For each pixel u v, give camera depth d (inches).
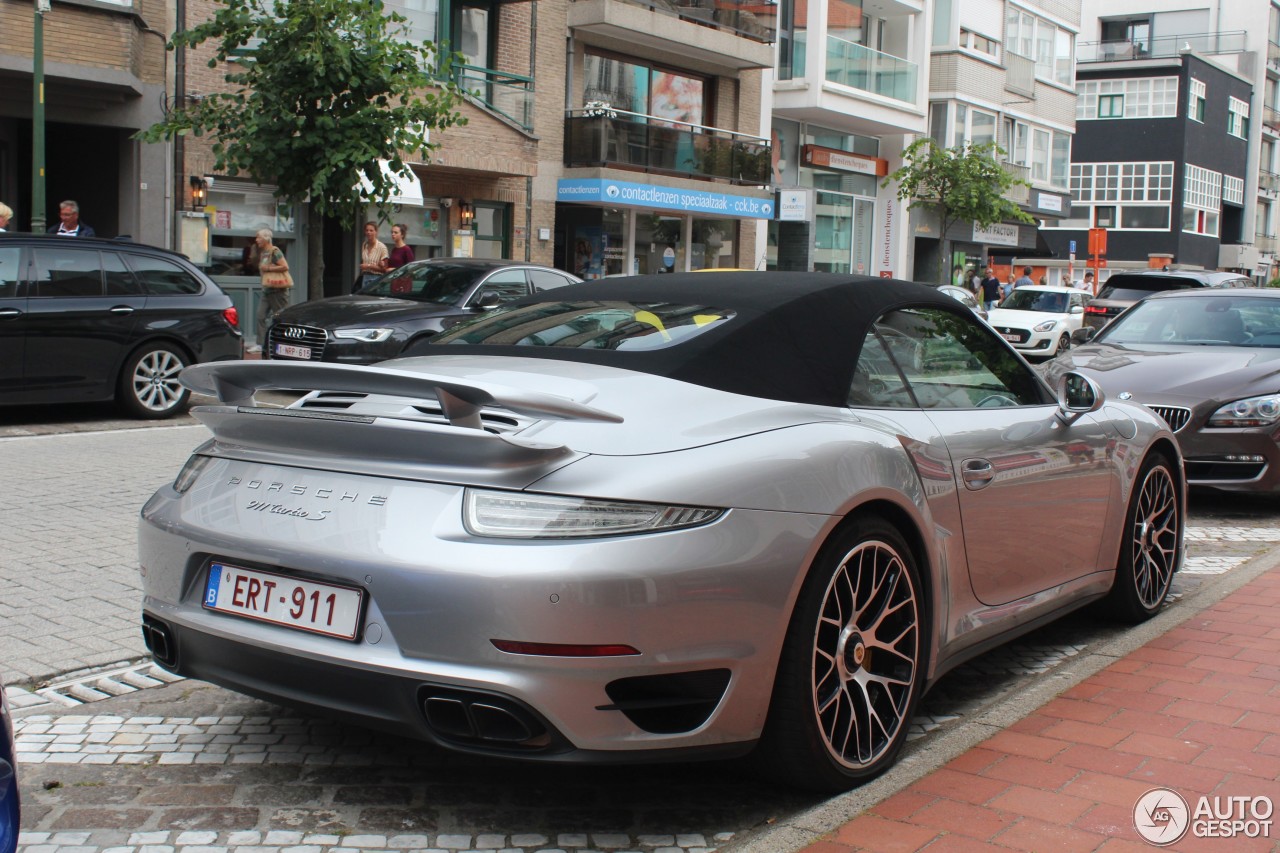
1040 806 129.1
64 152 744.3
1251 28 2578.7
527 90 933.2
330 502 121.3
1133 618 209.2
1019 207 1571.1
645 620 113.0
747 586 119.6
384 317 494.3
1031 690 169.2
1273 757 143.9
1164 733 151.6
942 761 142.4
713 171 1122.7
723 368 135.6
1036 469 170.9
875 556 136.0
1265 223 2790.4
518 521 113.0
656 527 115.1
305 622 120.6
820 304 149.4
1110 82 2346.2
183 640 131.0
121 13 652.7
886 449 139.7
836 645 132.6
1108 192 2354.8
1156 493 211.6
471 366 141.6
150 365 466.3
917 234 1515.7
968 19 1546.5
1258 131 2600.9
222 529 126.8
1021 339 990.4
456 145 866.8
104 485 325.1
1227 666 181.3
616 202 1011.3
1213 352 349.7
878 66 1360.7
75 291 442.3
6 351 421.1
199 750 146.1
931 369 161.9
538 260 1002.7
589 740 113.4
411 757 145.3
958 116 1551.4
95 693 166.6
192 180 735.7
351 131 604.1
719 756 122.3
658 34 1044.5
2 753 85.0
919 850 118.3
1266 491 321.4
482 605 110.8
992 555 161.5
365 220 847.1
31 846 119.3
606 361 137.9
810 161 1341.0
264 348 521.0
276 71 603.2
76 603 210.1
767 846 119.3
